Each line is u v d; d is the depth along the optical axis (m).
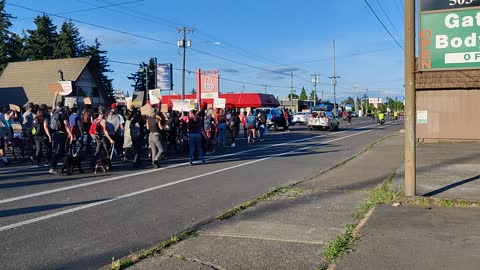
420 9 8.09
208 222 7.04
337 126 39.41
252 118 24.47
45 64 43.81
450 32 7.95
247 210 7.81
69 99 22.31
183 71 46.94
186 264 5.09
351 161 14.94
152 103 20.69
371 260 4.92
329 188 9.88
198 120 14.60
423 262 4.80
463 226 6.18
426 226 6.21
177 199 9.01
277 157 16.83
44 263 5.32
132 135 13.54
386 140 24.00
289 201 8.51
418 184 9.66
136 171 12.94
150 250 5.59
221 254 5.43
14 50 61.84
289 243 5.81
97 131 13.07
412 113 8.09
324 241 5.85
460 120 23.00
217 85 44.88
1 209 8.05
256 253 5.43
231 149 20.36
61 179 11.43
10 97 41.81
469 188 9.12
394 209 7.30
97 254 5.64
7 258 5.48
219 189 10.13
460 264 4.72
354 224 6.57
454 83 22.77
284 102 94.38
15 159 15.54
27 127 15.31
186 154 17.66
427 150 18.42
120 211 7.96
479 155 16.08
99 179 11.45
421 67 8.14
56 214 7.70
